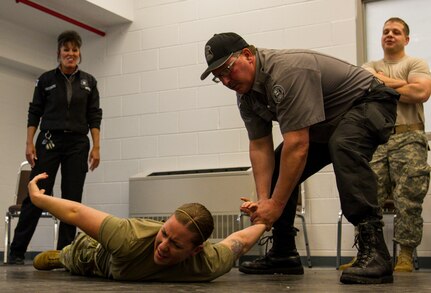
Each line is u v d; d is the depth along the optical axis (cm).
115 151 505
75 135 373
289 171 197
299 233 436
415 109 340
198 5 487
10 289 165
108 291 157
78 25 506
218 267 197
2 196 509
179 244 179
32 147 373
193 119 479
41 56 527
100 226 189
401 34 358
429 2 411
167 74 493
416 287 173
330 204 426
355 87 202
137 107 502
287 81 191
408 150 335
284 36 450
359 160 190
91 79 386
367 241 190
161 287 172
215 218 421
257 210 211
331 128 206
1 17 488
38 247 535
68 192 369
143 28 507
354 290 161
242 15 468
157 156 489
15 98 525
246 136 457
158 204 445
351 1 430
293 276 232
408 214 332
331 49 434
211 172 449
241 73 197
